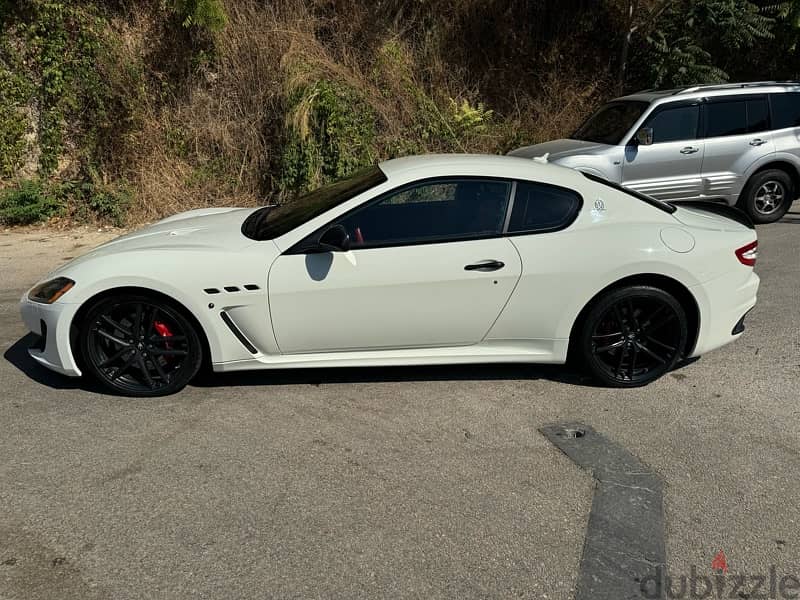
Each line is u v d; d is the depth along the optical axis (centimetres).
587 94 1196
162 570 252
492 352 401
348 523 280
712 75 1093
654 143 773
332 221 378
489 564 256
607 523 281
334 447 340
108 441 345
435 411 379
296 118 876
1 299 587
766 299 562
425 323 386
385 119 997
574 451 337
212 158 959
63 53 897
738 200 819
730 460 329
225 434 352
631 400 393
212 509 289
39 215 869
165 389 391
